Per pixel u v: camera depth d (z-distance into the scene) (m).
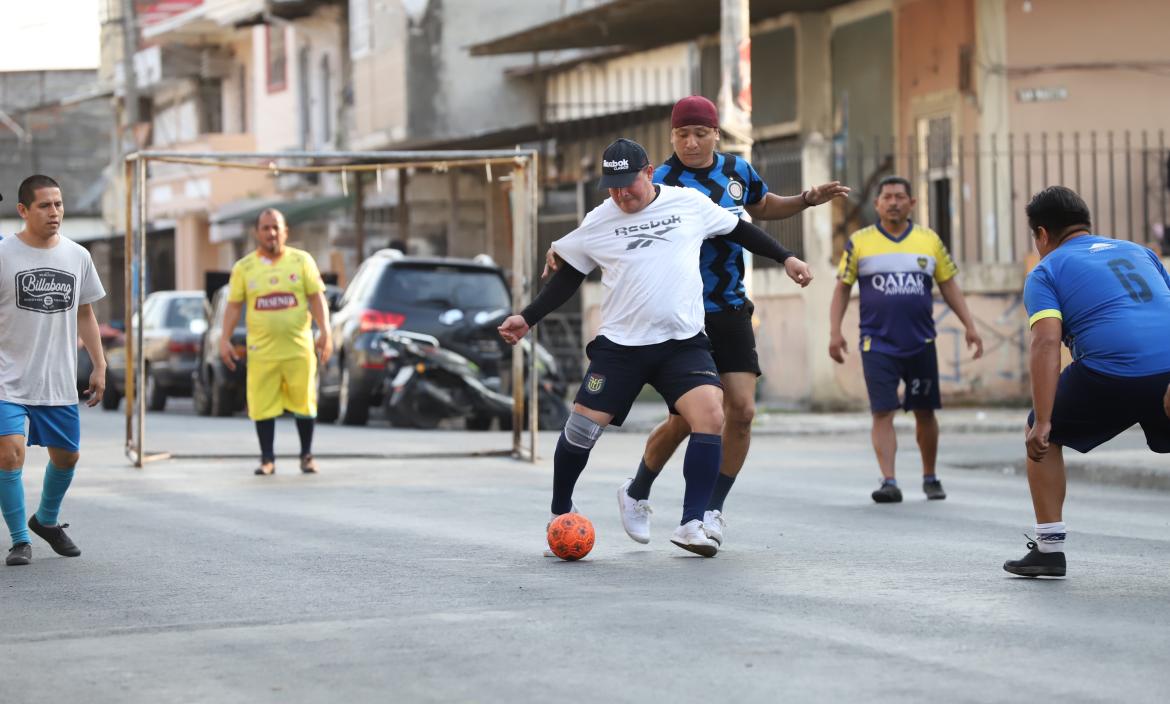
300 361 18.72
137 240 19.84
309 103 59.16
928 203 33.47
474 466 19.91
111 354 38.34
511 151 20.41
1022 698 7.11
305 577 10.91
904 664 7.81
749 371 11.96
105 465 20.17
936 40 33.00
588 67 46.16
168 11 67.94
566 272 11.52
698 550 11.41
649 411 31.66
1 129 86.62
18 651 8.55
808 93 36.28
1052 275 10.37
